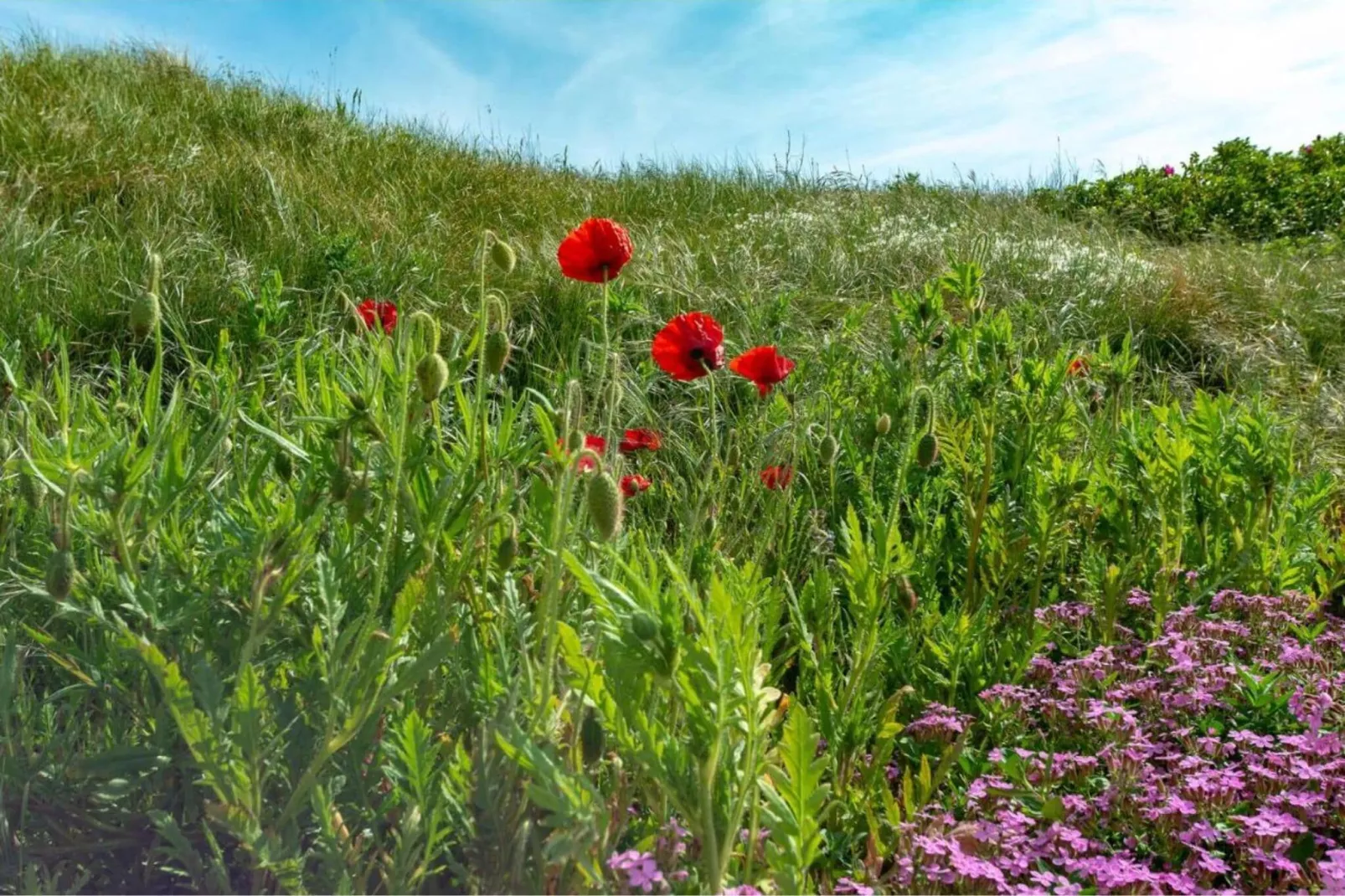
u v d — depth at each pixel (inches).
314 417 57.3
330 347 108.2
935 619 92.5
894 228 288.5
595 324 181.3
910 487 125.4
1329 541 119.7
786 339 173.2
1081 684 89.2
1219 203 422.0
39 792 60.0
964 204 357.4
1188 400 195.5
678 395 172.7
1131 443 120.6
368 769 57.8
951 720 80.4
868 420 135.6
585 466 64.7
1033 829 72.2
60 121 256.4
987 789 73.5
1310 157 467.8
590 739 49.3
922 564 103.7
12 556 71.0
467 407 64.1
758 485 113.0
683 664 45.1
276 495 74.4
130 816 58.6
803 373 146.6
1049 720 86.3
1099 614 104.6
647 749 45.9
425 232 251.3
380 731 60.3
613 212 329.1
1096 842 69.6
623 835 58.5
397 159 337.7
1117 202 426.3
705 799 45.3
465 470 63.3
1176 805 69.4
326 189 264.1
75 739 66.5
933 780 72.5
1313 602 106.7
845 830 70.1
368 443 59.6
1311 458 153.3
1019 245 272.8
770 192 392.8
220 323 167.6
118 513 54.7
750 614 53.1
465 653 62.2
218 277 180.9
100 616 53.9
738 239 281.1
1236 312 239.1
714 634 44.4
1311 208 412.5
